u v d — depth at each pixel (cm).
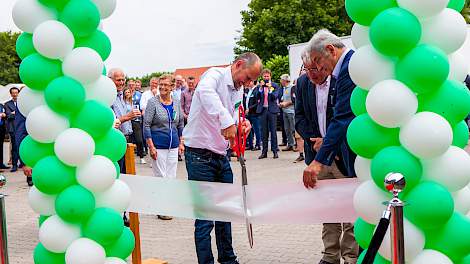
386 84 257
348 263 439
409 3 255
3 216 338
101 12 357
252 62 427
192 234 637
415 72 253
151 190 430
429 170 266
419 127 254
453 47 267
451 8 282
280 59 2795
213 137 436
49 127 329
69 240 339
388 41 253
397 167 259
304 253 532
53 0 334
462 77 283
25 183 1119
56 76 336
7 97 1381
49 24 325
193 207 427
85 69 333
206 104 415
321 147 362
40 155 342
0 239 338
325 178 434
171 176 693
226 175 454
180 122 722
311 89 428
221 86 430
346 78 354
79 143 328
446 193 259
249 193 410
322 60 372
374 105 258
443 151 257
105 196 351
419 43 264
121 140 363
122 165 553
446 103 263
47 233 338
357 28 290
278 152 1420
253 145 1517
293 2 3712
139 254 456
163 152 684
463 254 269
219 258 461
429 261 265
